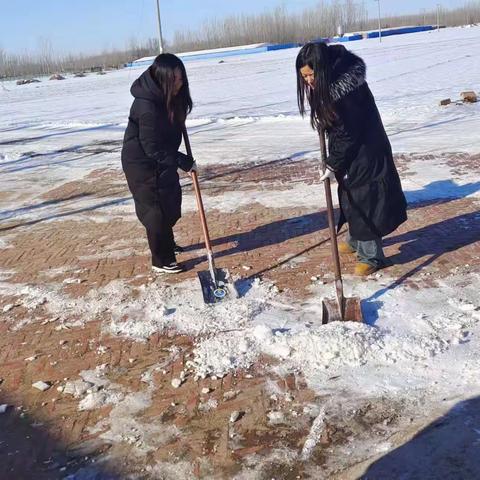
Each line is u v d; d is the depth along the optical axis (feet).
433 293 14.42
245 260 17.84
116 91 108.27
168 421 10.39
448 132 36.47
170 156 15.15
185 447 9.70
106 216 24.71
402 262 16.51
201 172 31.78
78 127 57.47
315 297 14.82
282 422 10.08
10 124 66.49
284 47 258.57
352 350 11.66
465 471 8.62
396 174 15.02
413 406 10.16
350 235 16.33
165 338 13.37
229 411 10.50
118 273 17.76
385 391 10.62
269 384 11.16
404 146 33.50
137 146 15.79
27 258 20.08
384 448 9.23
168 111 15.24
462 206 21.26
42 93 126.62
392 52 129.59
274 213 22.70
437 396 10.35
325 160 13.33
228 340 12.65
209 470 9.14
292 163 31.96
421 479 8.55
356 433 9.63
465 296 14.10
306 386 11.00
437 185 24.45
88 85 142.61
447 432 9.43
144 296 15.85
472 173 25.89
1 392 11.82
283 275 16.40
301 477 8.82
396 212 15.07
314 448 9.38
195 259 18.45
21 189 31.76
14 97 121.29
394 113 45.47
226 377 11.51
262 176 29.58
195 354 12.41
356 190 14.78
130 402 11.04
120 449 9.80
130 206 26.04
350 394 10.63
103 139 48.11
